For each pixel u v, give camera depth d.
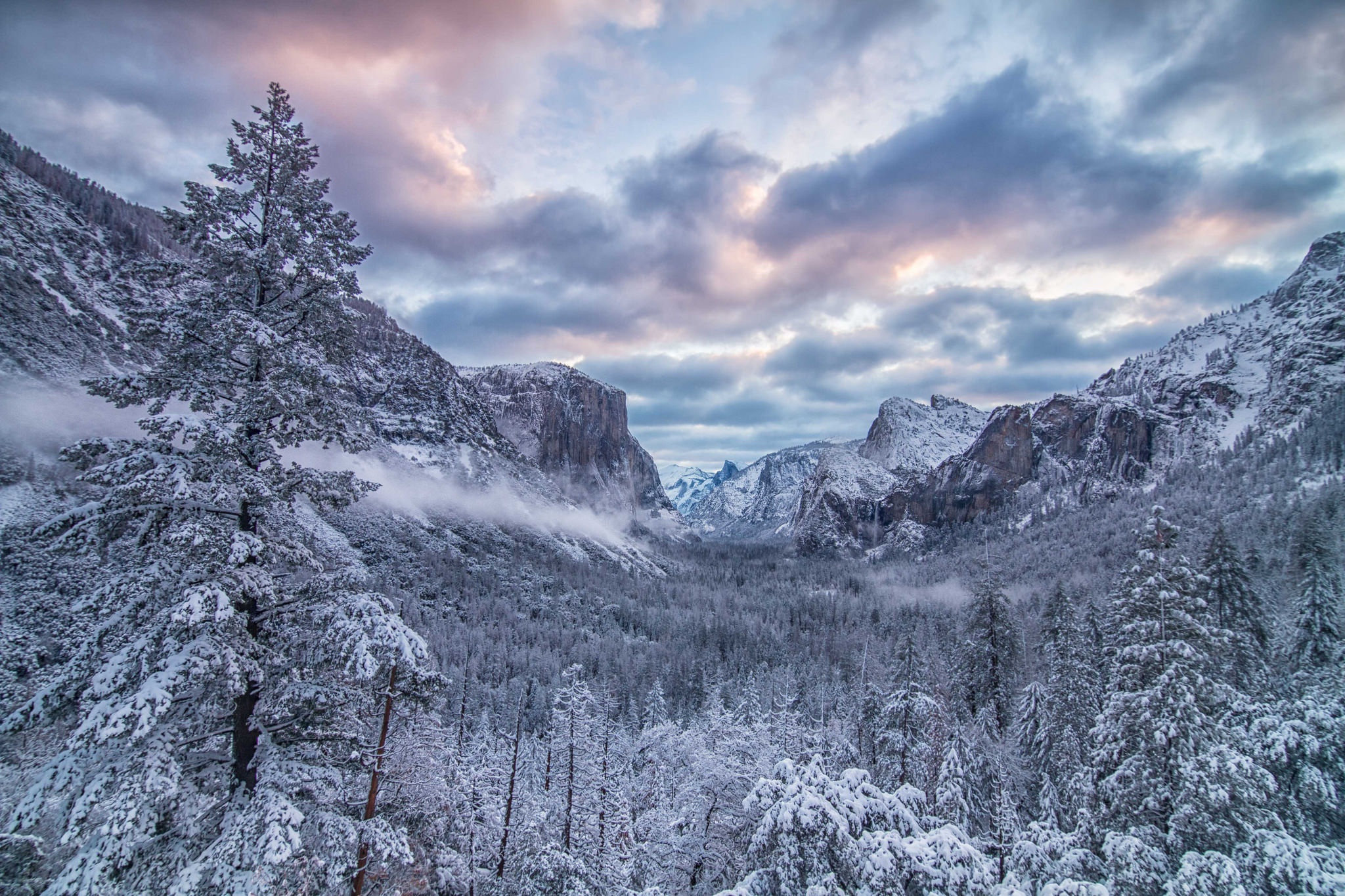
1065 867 18.16
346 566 15.23
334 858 11.81
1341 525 63.91
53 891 9.20
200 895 10.07
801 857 13.70
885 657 94.88
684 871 29.00
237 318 12.46
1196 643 22.86
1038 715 38.88
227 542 12.10
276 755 12.77
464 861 20.66
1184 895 15.34
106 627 11.63
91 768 10.45
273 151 14.91
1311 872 14.91
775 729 44.94
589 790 33.03
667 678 105.75
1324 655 37.25
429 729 18.77
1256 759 20.33
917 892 13.46
